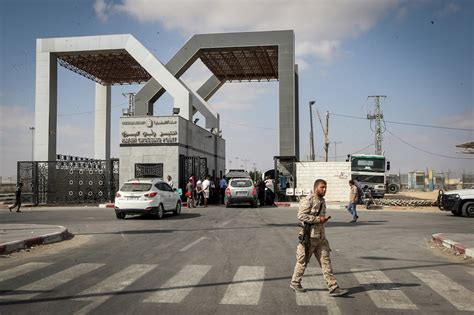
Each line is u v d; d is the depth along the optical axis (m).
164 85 33.84
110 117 49.03
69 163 31.52
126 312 5.64
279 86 35.41
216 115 44.09
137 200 18.41
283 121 35.19
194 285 7.05
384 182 39.44
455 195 21.64
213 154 41.75
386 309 5.84
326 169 33.97
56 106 35.88
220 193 32.66
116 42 34.84
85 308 5.80
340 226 16.62
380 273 8.12
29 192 31.50
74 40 35.16
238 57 40.09
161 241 12.04
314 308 5.85
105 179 31.11
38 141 34.59
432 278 7.73
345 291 6.52
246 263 8.88
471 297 6.48
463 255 10.09
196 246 11.12
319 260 6.68
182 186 30.44
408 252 10.61
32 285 7.04
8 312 5.63
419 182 76.00
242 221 17.88
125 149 30.28
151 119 30.20
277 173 34.28
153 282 7.24
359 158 39.72
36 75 35.16
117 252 10.23
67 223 17.16
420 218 20.61
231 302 6.10
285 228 15.28
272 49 36.75
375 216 21.70
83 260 9.22
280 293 6.60
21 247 10.76
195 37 36.28
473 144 30.70
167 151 29.91
